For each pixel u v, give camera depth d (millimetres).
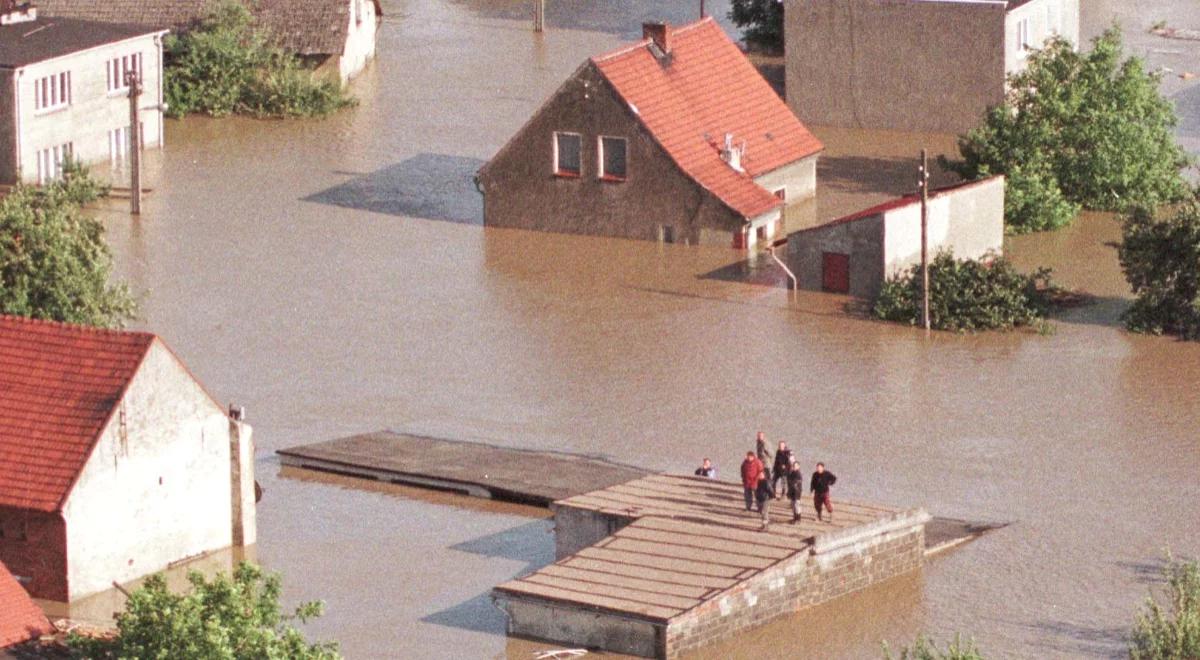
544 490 160500
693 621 135000
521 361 192875
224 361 192000
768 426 175875
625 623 134750
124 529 144750
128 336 146500
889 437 173500
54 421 143875
